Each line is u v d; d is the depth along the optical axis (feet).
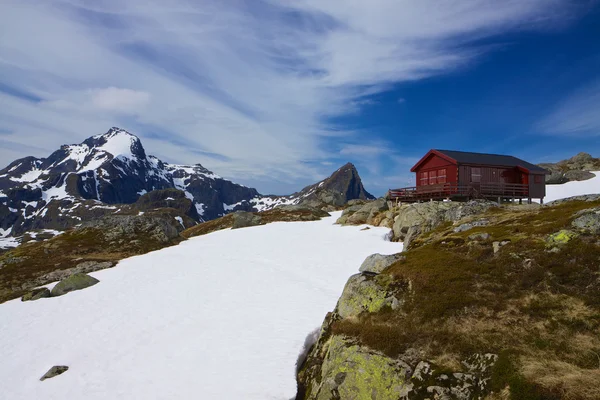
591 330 37.76
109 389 52.80
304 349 61.46
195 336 68.28
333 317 55.72
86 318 82.17
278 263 122.83
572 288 43.98
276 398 46.75
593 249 47.55
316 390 44.21
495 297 46.75
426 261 60.80
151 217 198.80
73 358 63.98
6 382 58.59
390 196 186.60
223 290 95.61
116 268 127.85
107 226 187.11
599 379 31.19
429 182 178.19
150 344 66.69
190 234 261.24
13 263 146.92
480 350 38.81
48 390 54.39
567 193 244.63
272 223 221.66
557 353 35.88
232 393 48.26
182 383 52.13
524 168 168.86
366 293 54.70
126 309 85.92
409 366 39.06
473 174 164.04
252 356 58.34
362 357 42.11
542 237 56.54
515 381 33.17
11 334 76.69
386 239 150.61
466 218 92.94
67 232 189.47
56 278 127.85
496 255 56.44
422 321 46.06
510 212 84.99
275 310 79.15
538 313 42.01
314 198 354.95
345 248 138.31
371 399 37.96
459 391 34.88
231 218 270.87
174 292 96.27
